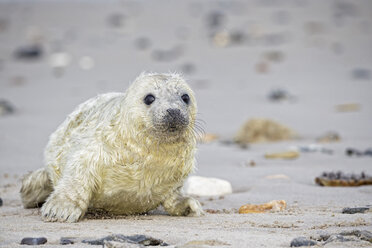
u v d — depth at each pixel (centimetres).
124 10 18300
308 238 1897
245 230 2069
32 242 1838
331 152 4809
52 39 15000
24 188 2686
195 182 3181
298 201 2817
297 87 10406
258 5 18488
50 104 8825
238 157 4522
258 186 3262
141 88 2312
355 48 13962
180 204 2470
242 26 16175
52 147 2641
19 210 2659
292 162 4253
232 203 2858
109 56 13338
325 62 12781
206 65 12625
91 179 2312
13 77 11388
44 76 11531
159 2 19350
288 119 7450
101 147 2311
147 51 13825
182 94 2338
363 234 1870
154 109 2236
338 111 8119
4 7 18325
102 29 16100
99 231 2053
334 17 16838
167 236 1953
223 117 7644
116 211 2467
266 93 9850
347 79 11131
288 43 14488
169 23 16775
